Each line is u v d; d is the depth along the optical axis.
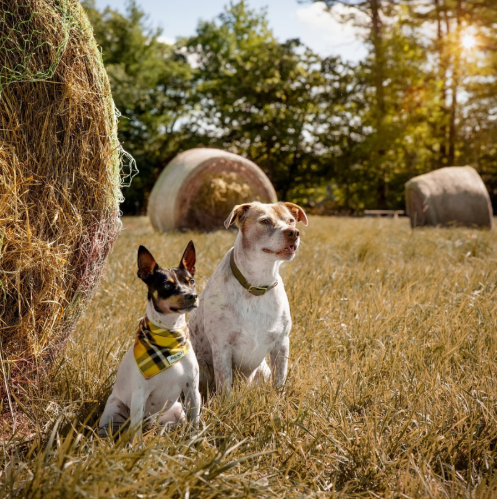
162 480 2.16
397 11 32.19
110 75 33.31
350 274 6.16
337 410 3.06
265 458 2.66
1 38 2.66
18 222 2.77
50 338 3.19
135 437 2.52
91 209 3.22
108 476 2.05
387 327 4.34
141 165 33.78
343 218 19.91
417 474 2.52
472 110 35.00
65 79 2.90
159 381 2.96
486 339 4.13
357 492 2.48
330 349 4.11
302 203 37.22
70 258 3.16
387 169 36.06
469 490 2.36
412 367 3.67
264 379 3.67
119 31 36.34
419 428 2.85
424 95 34.06
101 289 5.47
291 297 5.11
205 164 13.12
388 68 33.00
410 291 5.58
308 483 2.50
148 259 3.09
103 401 3.31
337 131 35.38
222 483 2.22
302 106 35.41
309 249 8.34
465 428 2.88
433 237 10.16
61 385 3.31
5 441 2.76
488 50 32.66
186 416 3.09
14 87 2.71
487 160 36.88
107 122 3.22
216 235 11.40
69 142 2.99
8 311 2.88
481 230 13.80
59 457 2.18
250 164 13.73
